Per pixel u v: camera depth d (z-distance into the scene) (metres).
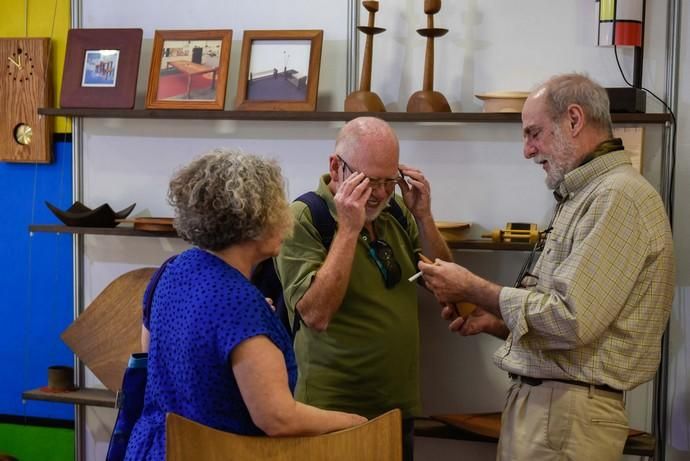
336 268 2.29
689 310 2.82
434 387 3.04
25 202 3.43
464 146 2.96
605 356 2.15
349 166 2.37
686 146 2.80
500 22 2.92
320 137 3.10
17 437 3.50
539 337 2.17
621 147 2.23
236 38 3.15
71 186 3.37
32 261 3.45
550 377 2.19
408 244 2.62
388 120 2.82
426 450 3.07
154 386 1.74
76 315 3.39
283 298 2.60
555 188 2.29
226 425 1.66
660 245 2.14
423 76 2.95
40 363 3.47
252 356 1.61
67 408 3.44
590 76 2.86
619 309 2.10
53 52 3.36
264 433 1.70
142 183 3.29
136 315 3.20
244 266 1.75
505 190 2.95
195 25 3.19
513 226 2.84
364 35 3.03
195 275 1.70
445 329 3.02
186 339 1.66
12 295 3.48
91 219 3.15
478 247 2.79
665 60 2.80
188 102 3.05
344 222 2.31
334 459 1.72
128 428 1.84
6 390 3.51
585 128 2.21
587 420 2.15
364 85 2.89
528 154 2.30
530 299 2.14
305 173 3.12
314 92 2.94
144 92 3.25
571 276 2.08
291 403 1.65
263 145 3.16
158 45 3.12
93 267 3.37
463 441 3.04
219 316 1.64
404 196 2.58
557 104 2.21
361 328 2.42
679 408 2.85
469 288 2.27
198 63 3.08
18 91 3.35
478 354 3.01
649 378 2.21
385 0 3.00
